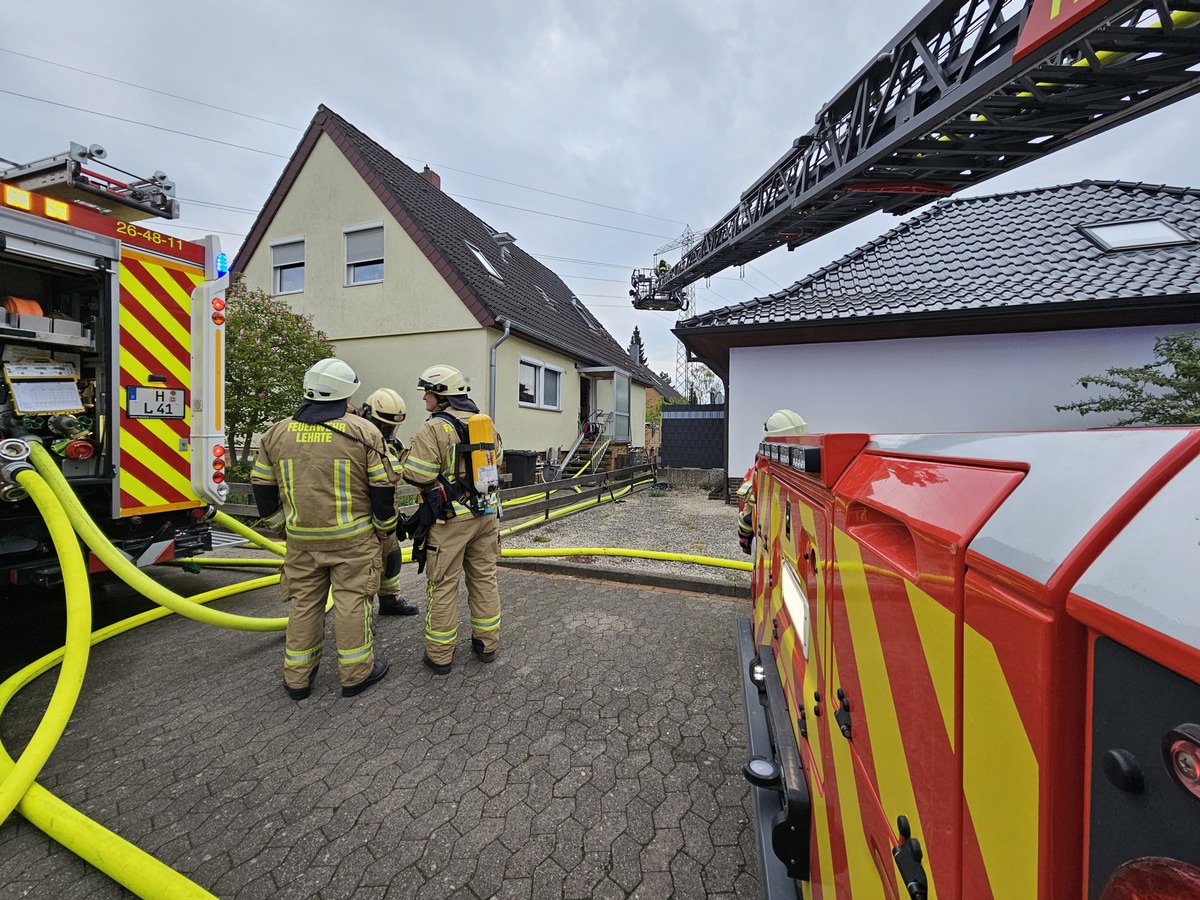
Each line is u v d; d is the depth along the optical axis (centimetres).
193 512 406
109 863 169
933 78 482
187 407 386
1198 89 431
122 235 345
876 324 773
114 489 348
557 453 1379
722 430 1477
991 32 438
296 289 1208
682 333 878
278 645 354
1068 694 46
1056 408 718
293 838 188
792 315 815
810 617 142
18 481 291
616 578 494
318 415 273
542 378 1310
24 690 289
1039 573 49
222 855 181
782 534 194
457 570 308
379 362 1130
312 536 271
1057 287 720
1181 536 36
